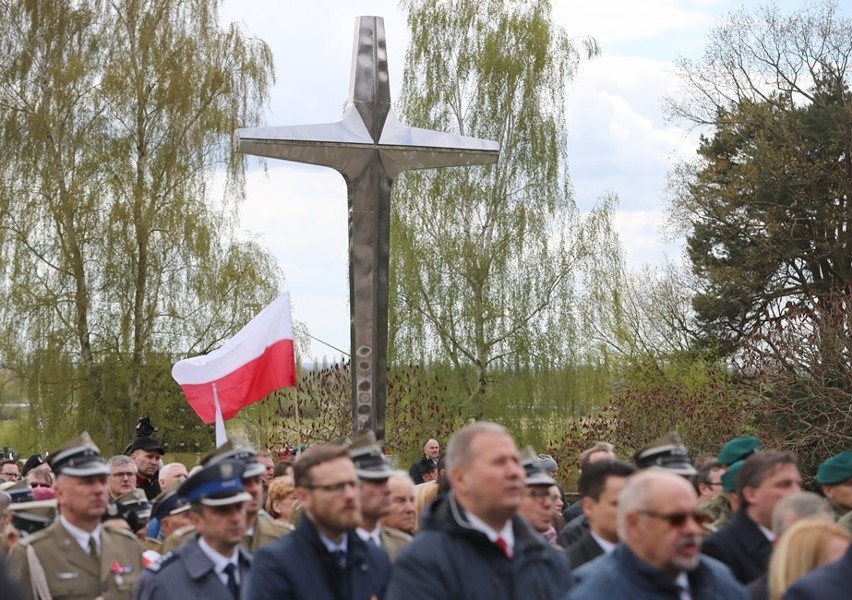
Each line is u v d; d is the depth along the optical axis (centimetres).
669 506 523
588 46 3497
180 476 1080
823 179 3856
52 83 3328
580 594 536
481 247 3397
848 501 859
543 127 3425
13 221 3322
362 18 1491
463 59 3441
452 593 559
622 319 3712
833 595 530
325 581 654
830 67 3894
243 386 1405
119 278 3303
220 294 3338
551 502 827
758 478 743
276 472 1145
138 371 3338
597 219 3416
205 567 711
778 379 2811
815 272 3916
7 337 3297
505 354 3359
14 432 3425
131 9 3428
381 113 1481
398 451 2873
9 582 343
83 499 807
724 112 3991
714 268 3919
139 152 3400
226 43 3453
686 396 2956
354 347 1503
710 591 541
